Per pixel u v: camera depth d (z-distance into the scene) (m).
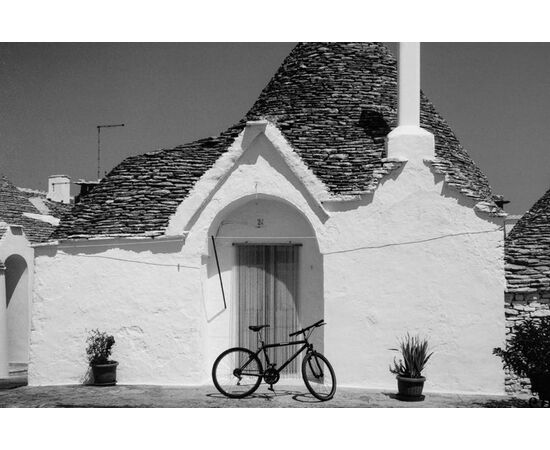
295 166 13.27
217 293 13.89
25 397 12.30
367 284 13.05
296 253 13.77
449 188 12.95
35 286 14.05
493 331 12.70
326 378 12.99
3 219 21.62
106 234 13.84
